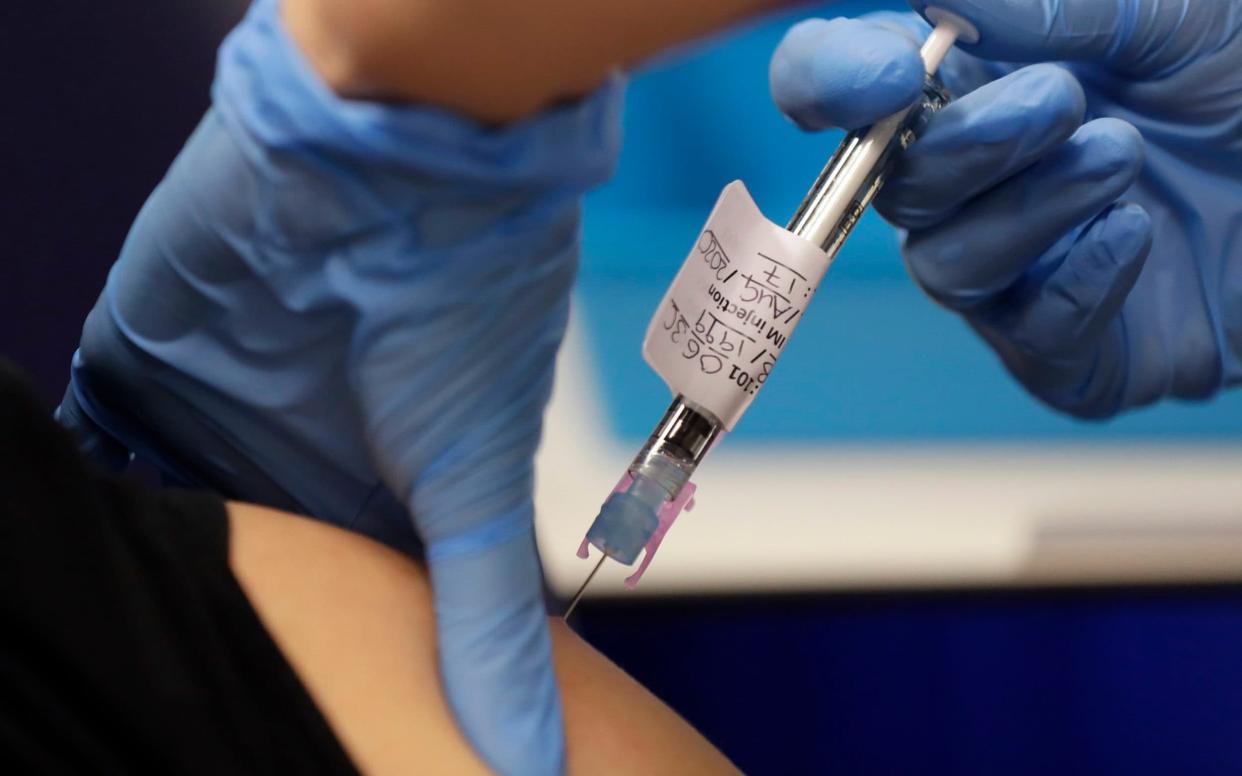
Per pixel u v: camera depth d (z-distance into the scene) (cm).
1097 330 55
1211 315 58
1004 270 53
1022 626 73
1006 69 56
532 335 44
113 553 42
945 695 73
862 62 48
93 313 45
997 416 83
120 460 48
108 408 47
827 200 48
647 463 46
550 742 44
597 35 40
